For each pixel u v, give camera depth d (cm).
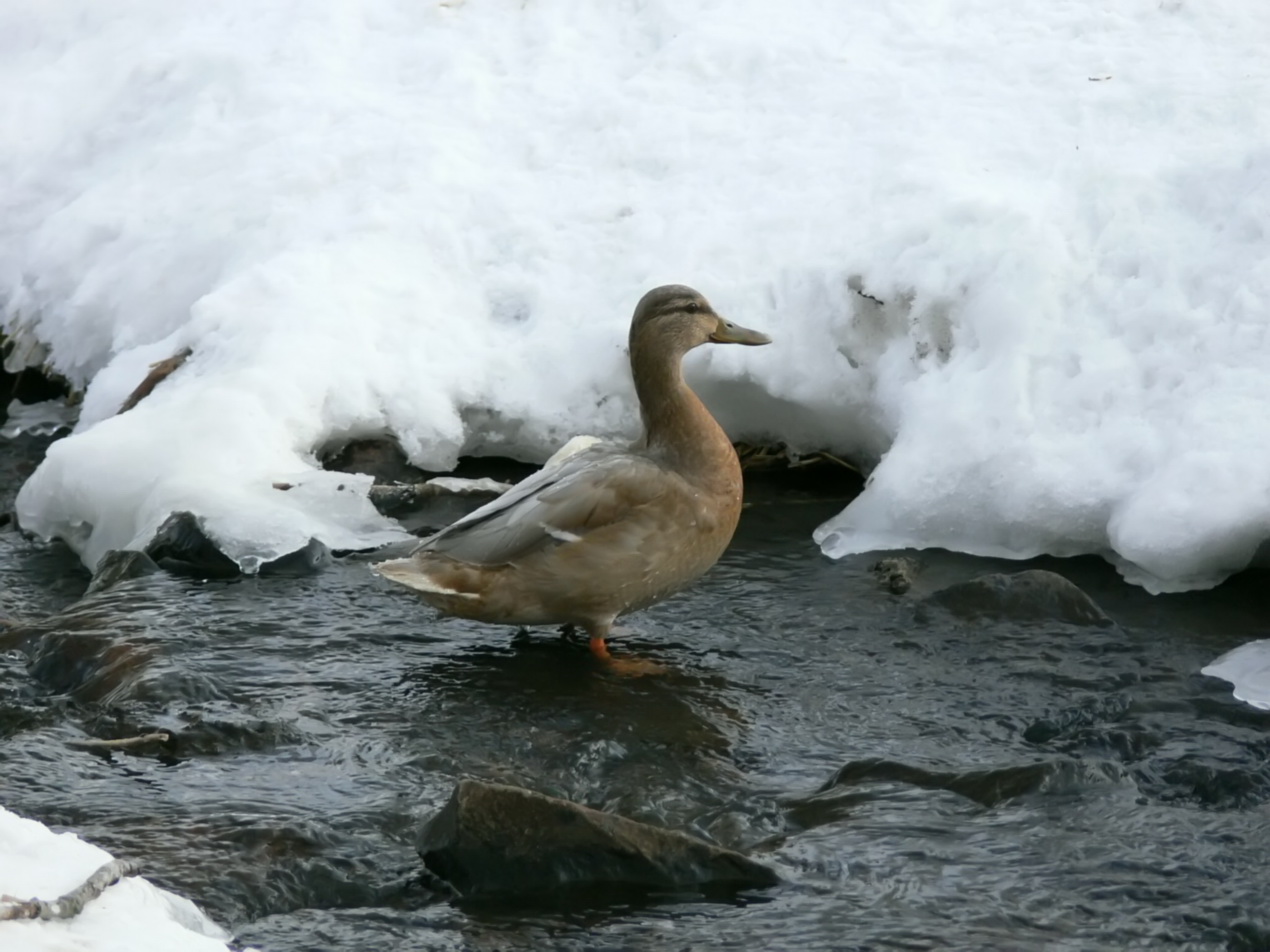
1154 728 1109
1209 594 1308
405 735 1119
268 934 895
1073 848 971
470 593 1191
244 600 1325
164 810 1012
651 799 1038
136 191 1877
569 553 1180
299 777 1061
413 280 1677
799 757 1092
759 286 1591
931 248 1526
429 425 1571
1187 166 1544
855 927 901
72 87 2109
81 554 1484
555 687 1189
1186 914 907
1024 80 1727
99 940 759
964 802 1023
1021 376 1427
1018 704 1152
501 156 1800
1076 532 1364
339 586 1359
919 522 1413
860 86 1769
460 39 1958
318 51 1972
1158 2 1794
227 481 1449
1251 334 1387
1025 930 896
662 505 1190
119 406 1631
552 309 1641
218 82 1959
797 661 1228
